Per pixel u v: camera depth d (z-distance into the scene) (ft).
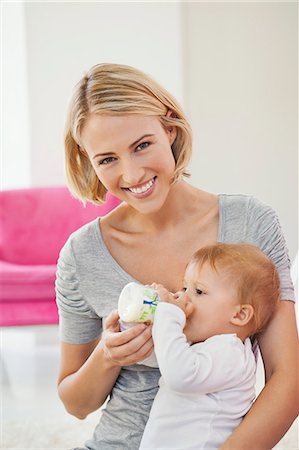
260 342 5.18
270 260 5.14
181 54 15.69
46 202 13.94
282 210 15.46
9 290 10.69
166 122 4.97
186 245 5.33
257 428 4.64
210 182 15.64
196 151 15.61
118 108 4.71
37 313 10.72
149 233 5.35
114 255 5.40
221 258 5.06
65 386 5.41
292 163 15.47
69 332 5.54
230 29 15.44
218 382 4.71
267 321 5.12
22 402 10.39
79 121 4.87
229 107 15.52
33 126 16.10
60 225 13.79
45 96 16.10
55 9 16.01
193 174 15.64
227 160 15.58
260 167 15.53
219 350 4.78
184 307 5.03
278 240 5.33
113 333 4.75
